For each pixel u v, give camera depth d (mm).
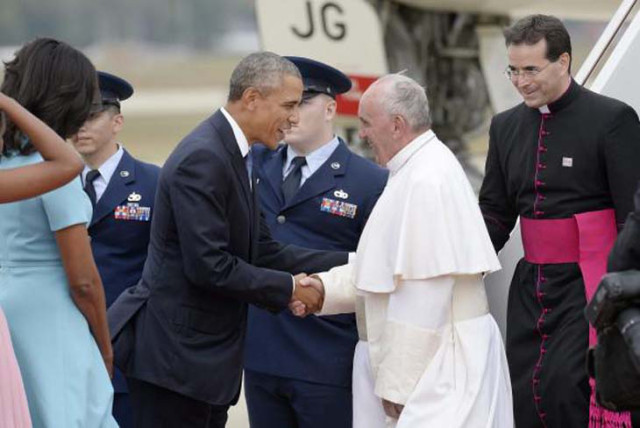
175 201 16438
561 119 16875
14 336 15320
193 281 16516
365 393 17703
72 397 15312
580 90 16891
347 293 17969
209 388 16797
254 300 16828
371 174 19234
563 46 16516
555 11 54875
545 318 17000
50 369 15305
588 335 16500
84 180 20156
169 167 16656
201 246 16281
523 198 17297
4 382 14289
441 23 46219
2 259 15539
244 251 17109
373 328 17125
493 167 17969
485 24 47219
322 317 18875
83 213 15352
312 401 18844
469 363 16359
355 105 42031
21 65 15258
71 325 15523
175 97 177250
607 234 16625
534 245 17156
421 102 16844
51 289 15438
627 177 16328
